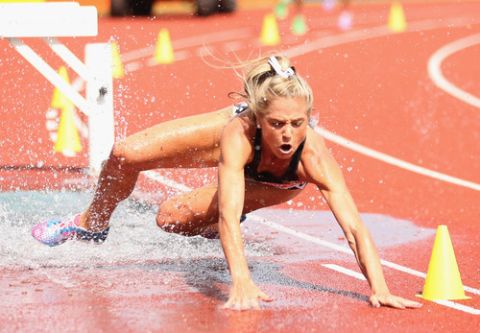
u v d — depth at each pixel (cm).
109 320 1316
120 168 1642
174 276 1573
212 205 1593
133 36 5853
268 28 5750
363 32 6303
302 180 1502
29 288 1486
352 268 1669
